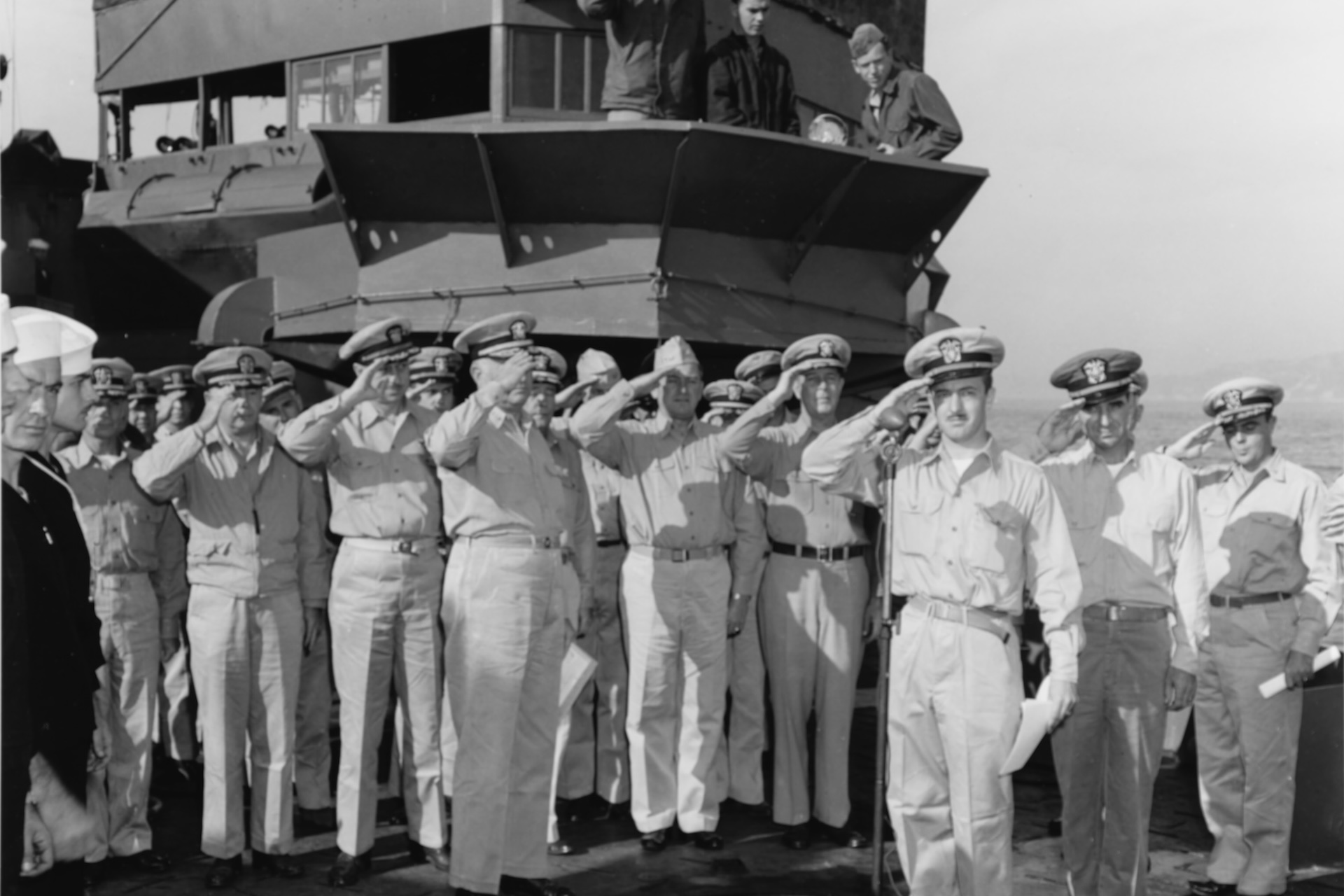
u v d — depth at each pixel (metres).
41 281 8.40
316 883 5.49
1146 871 5.24
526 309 6.71
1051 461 5.39
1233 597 5.71
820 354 5.98
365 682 5.54
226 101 8.28
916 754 4.64
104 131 8.79
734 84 7.06
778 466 6.12
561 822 6.42
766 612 6.13
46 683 3.87
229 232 7.82
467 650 5.20
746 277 6.92
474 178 6.54
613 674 6.61
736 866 5.75
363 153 6.50
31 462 4.24
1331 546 5.59
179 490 5.52
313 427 5.27
